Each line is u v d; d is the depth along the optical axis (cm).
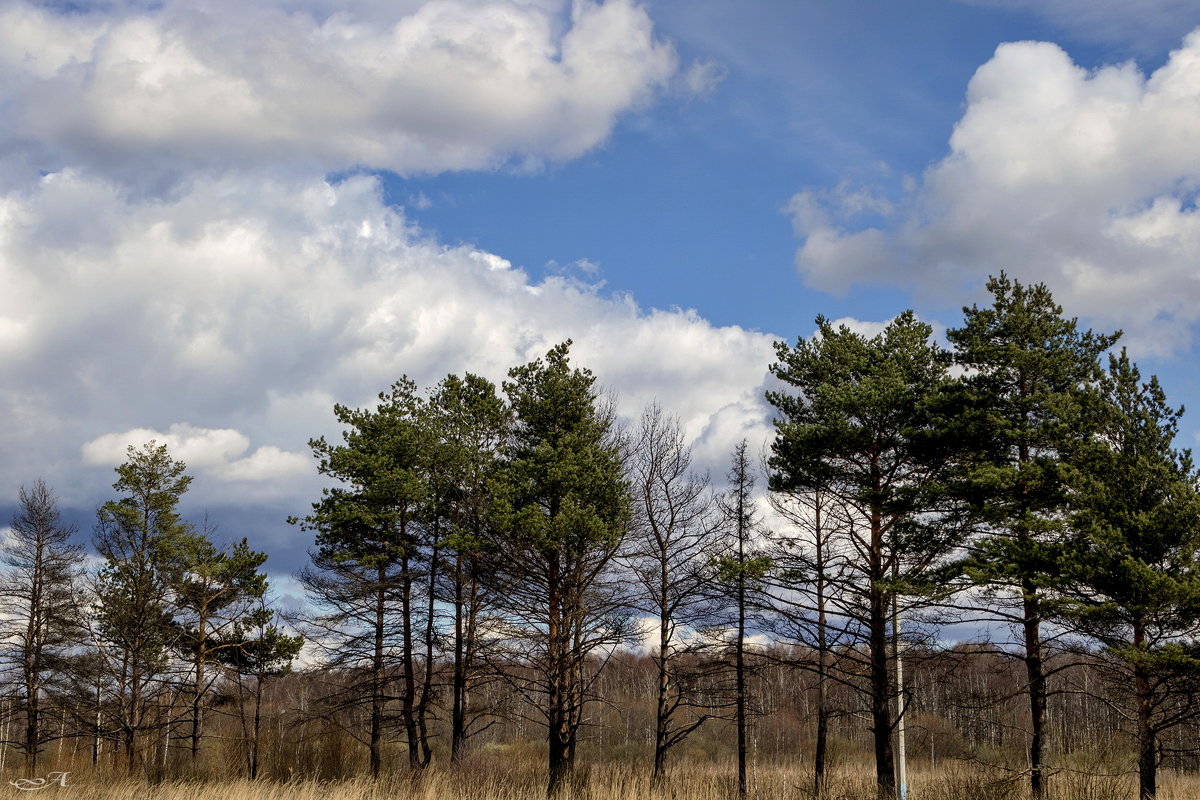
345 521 2875
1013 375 2147
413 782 2453
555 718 2541
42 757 3956
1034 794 1886
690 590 2575
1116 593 1839
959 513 2114
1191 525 1789
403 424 3008
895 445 2239
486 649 2727
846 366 2420
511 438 2966
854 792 2166
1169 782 2217
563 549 2622
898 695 2219
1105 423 1961
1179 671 1775
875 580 2181
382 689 3025
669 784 2364
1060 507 2023
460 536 2683
